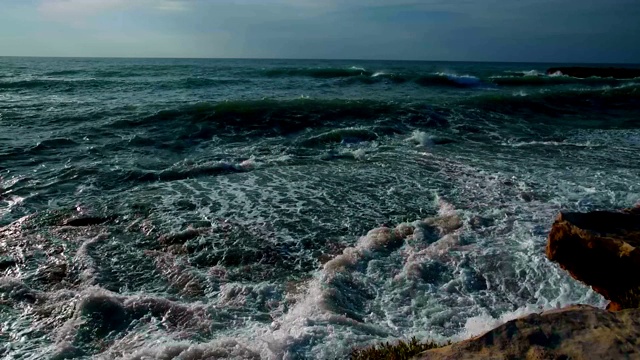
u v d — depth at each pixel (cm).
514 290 557
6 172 1027
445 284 571
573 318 302
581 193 903
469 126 1666
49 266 629
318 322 475
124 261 648
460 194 909
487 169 1091
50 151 1203
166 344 439
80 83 2628
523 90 3003
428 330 473
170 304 523
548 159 1203
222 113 1628
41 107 1769
